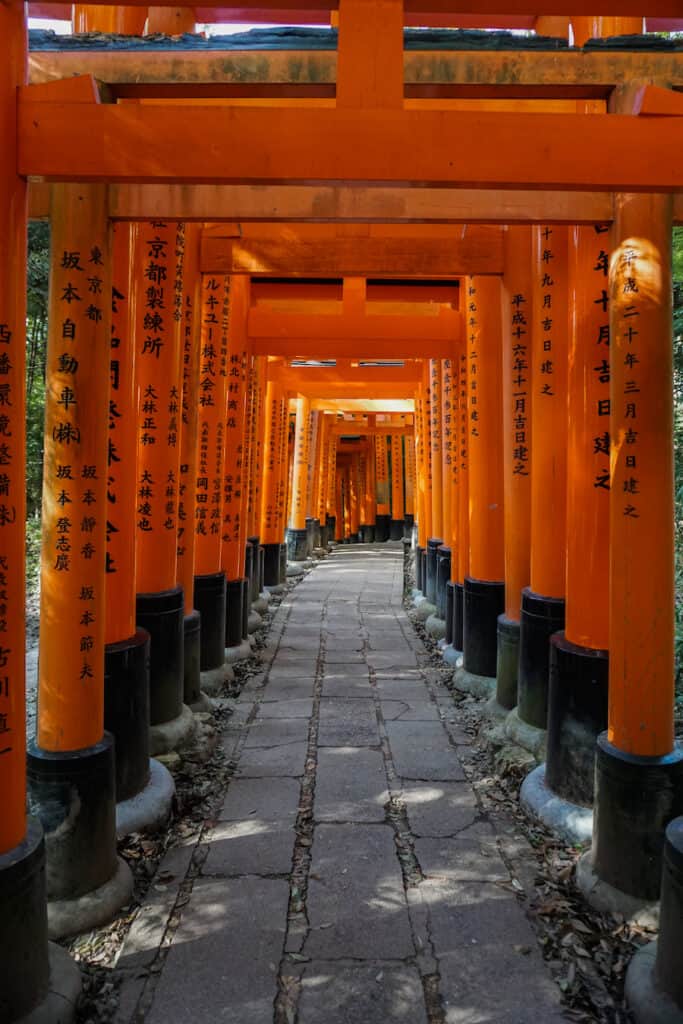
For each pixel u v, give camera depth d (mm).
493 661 6695
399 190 3514
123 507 4215
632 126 2566
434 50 3008
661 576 3285
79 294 3500
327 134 2549
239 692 6910
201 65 3045
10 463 2551
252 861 3811
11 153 2529
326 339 8938
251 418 11055
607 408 4051
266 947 3117
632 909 3240
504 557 6457
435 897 3488
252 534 11312
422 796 4598
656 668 3289
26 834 2713
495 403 6547
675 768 3248
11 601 2566
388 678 7445
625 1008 2766
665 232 3312
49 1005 2637
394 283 8781
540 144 2557
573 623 4223
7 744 2564
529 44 3033
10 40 2531
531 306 5656
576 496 4176
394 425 25156
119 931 3230
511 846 3975
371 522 29922
